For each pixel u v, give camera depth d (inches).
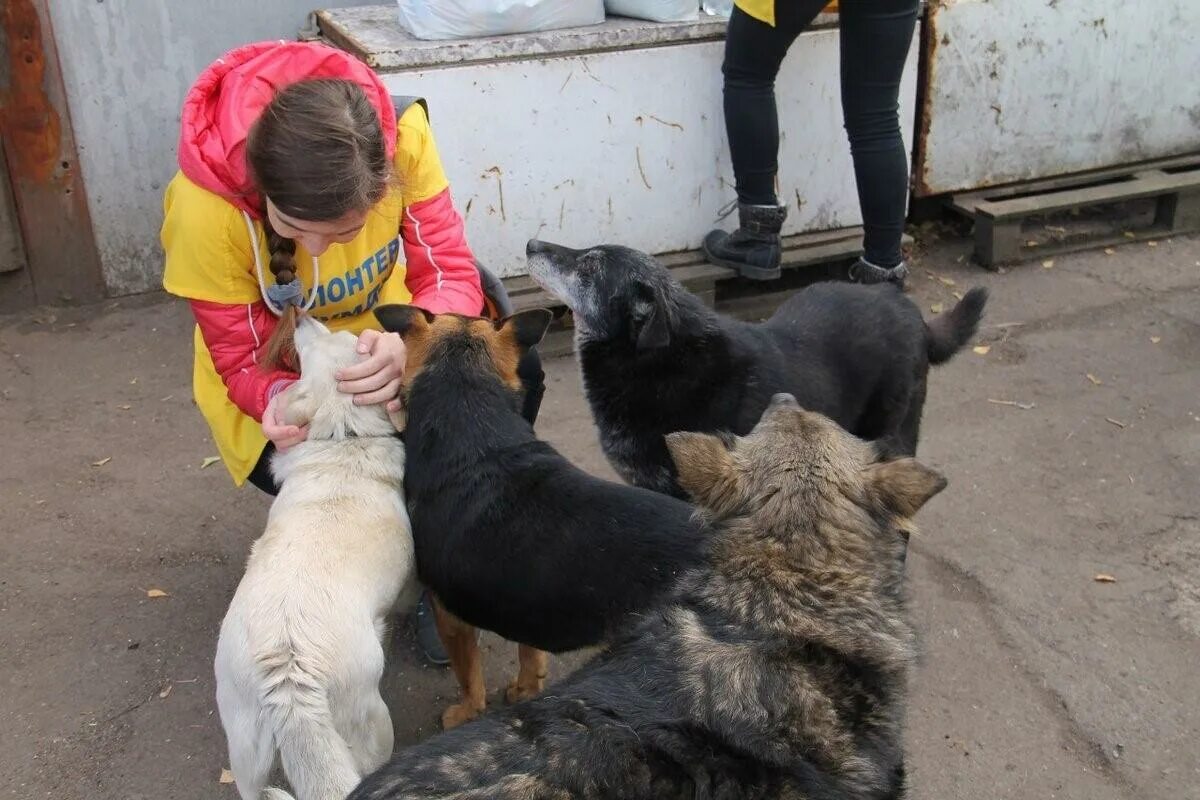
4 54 193.0
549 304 194.4
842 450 84.9
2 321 208.2
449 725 120.0
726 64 188.4
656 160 201.3
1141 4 231.0
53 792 110.5
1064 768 114.2
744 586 79.4
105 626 133.2
